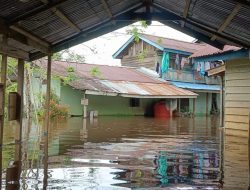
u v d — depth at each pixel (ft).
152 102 93.35
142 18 33.99
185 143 35.78
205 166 23.90
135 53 104.53
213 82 106.63
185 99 98.68
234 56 39.01
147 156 27.55
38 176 19.97
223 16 27.76
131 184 18.60
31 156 26.43
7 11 23.24
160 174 21.17
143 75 96.99
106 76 86.12
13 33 26.40
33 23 27.04
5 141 33.71
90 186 18.02
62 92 76.38
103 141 36.37
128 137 40.42
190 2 27.48
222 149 31.65
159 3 32.35
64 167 22.61
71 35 34.60
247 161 25.90
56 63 82.48
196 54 46.16
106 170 21.97
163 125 59.11
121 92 75.92
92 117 76.89
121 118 76.23
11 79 64.95
